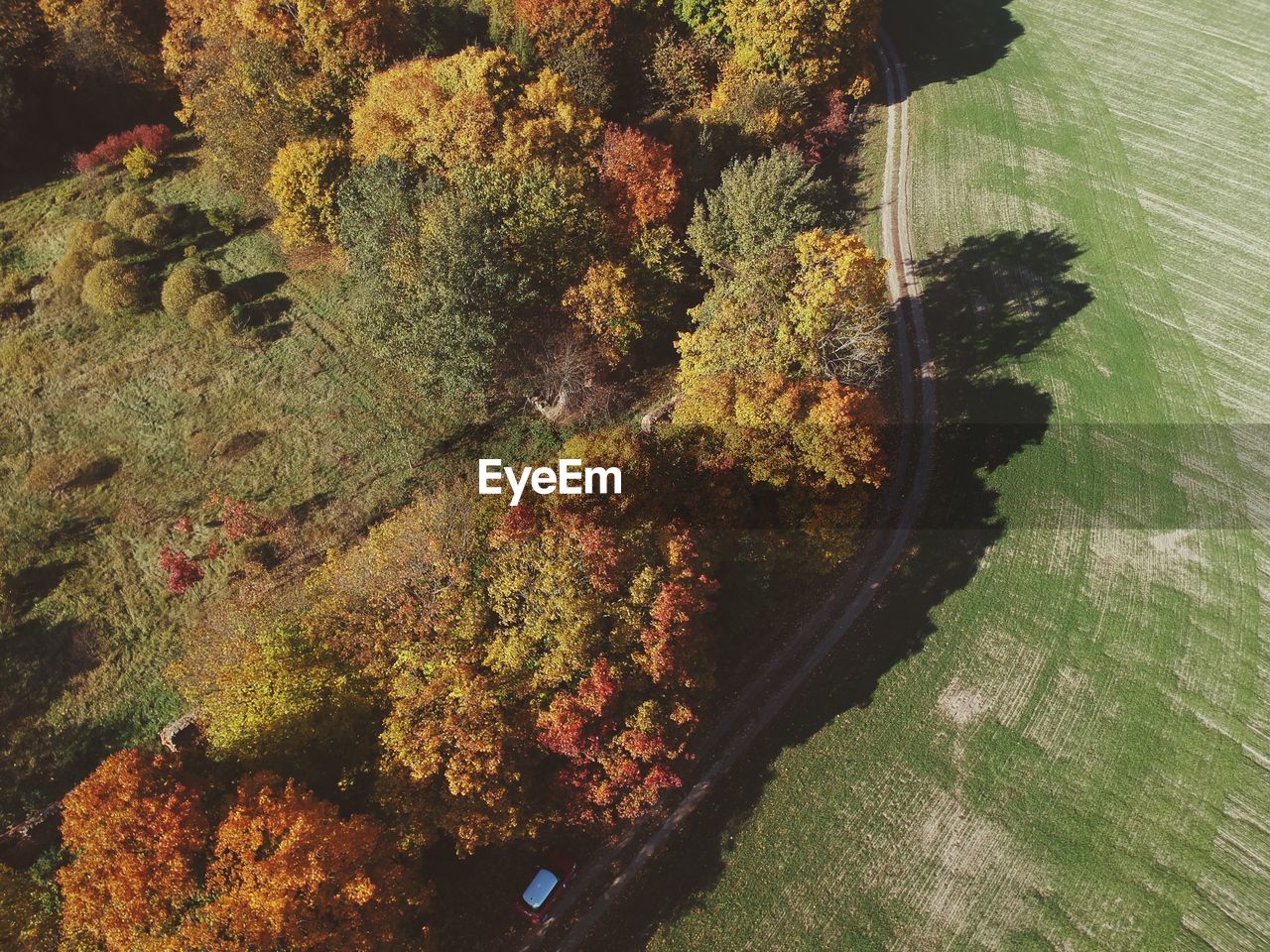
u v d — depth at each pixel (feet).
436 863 109.70
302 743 105.29
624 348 163.63
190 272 187.32
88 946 86.84
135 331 184.03
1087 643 130.62
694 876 109.91
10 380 176.45
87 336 183.62
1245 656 127.95
